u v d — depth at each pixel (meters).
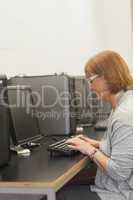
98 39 3.43
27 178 1.29
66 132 2.37
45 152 1.78
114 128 1.50
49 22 3.25
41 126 2.39
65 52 3.32
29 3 3.16
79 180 1.84
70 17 3.33
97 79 1.64
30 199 2.04
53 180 1.25
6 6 3.07
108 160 1.52
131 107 1.50
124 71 1.62
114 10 3.43
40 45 3.22
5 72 3.05
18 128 1.92
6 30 3.07
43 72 3.24
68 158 1.62
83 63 3.34
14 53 3.10
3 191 1.25
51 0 3.25
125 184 1.54
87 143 1.70
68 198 1.66
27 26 3.16
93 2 3.41
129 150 1.45
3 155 1.48
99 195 1.63
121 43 3.43
